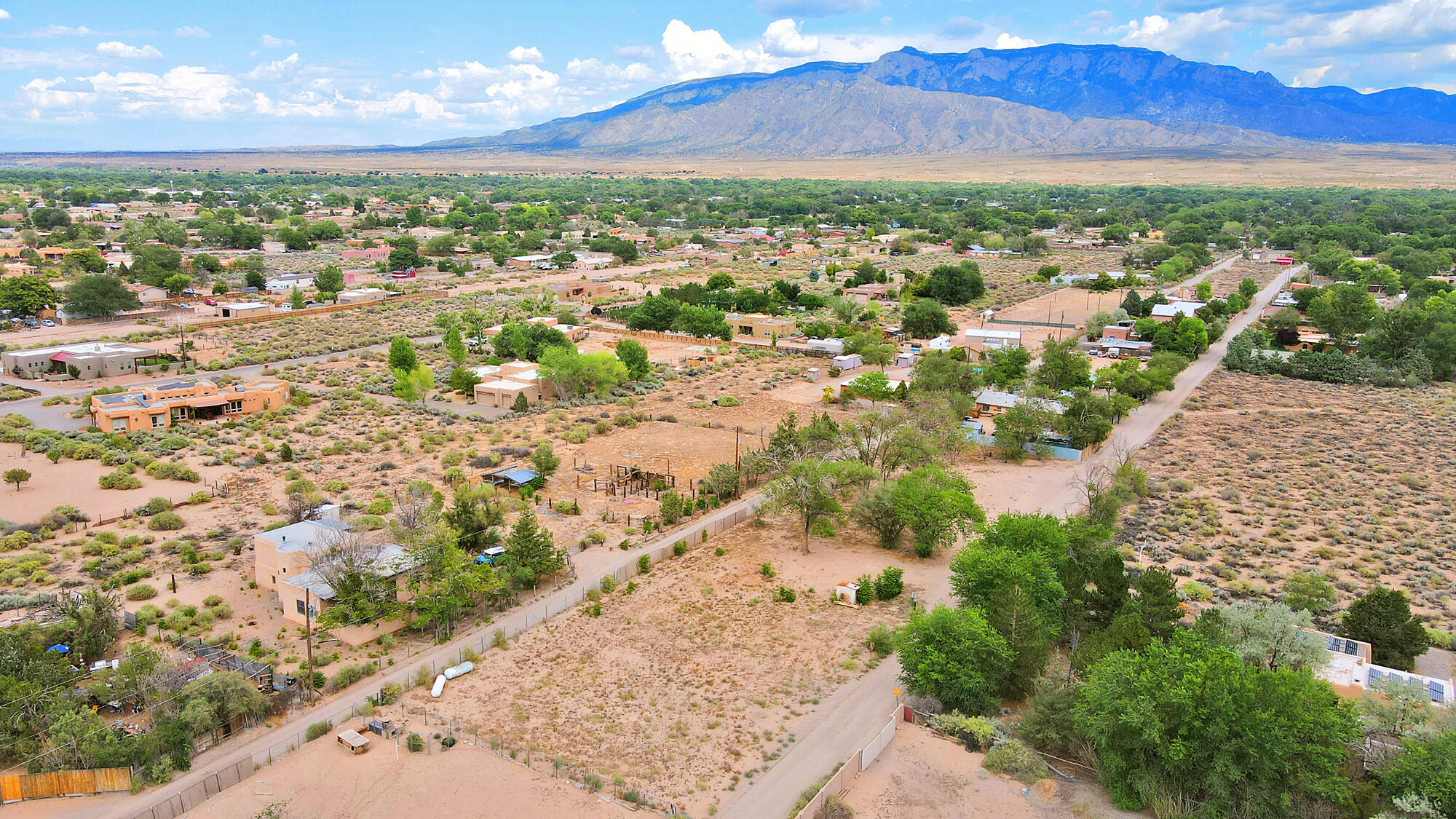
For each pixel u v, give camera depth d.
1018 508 96.56
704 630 69.88
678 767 52.62
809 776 51.62
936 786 50.34
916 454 101.31
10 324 188.00
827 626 70.69
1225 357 175.50
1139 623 59.41
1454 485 105.19
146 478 102.06
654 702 59.84
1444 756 45.34
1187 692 47.62
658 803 49.16
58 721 51.94
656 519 92.75
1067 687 55.25
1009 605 60.38
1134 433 129.12
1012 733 55.16
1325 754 45.94
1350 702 49.78
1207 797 46.91
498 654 66.06
